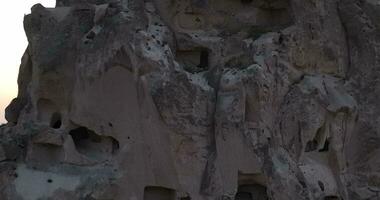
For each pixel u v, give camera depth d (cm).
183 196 1451
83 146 1583
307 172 1564
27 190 1465
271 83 1541
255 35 1652
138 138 1473
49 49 1570
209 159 1480
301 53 1648
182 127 1459
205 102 1503
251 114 1504
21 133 1568
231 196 1447
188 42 1634
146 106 1464
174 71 1481
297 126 1597
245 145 1459
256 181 1482
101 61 1525
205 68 1644
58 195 1459
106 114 1519
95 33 1569
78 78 1555
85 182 1473
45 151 1555
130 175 1470
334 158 1652
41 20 1603
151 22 1606
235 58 1606
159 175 1456
